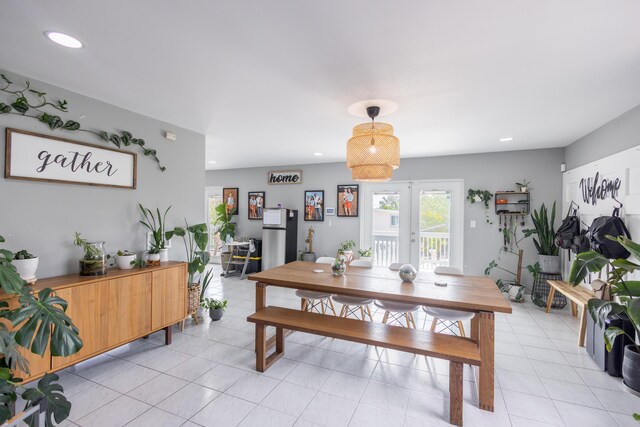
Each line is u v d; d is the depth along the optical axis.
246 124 3.48
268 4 1.45
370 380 2.39
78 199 2.63
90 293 2.31
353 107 2.86
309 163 6.13
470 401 2.14
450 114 3.00
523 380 2.40
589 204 3.59
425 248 5.27
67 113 2.53
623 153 2.90
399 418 1.96
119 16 1.55
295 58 1.98
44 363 2.04
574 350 2.91
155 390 2.23
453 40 1.74
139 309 2.67
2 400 1.43
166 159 3.42
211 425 1.88
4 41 1.80
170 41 1.79
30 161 2.31
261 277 2.88
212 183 7.19
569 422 1.93
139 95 2.64
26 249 2.30
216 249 7.38
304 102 2.75
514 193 4.64
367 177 2.78
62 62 2.06
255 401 2.11
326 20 1.57
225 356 2.75
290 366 2.60
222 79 2.30
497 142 4.16
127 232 3.03
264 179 6.58
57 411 1.54
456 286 2.60
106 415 1.95
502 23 1.58
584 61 1.96
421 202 5.30
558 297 4.18
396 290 2.46
